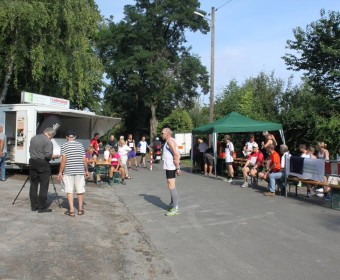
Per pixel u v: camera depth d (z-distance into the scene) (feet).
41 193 27.84
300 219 28.32
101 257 19.38
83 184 28.25
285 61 66.64
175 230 25.26
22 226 23.70
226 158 52.06
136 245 21.91
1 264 17.33
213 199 37.11
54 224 24.76
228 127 57.21
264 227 25.89
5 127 52.21
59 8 58.49
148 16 143.64
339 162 33.86
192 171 66.80
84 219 26.91
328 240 22.76
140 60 140.77
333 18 61.26
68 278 16.33
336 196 33.37
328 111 60.13
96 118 59.77
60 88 67.05
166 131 30.01
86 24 62.95
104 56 145.18
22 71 65.00
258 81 89.10
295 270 17.84
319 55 62.80
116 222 27.20
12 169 54.03
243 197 38.42
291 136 64.34
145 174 60.95
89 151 50.14
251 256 19.90
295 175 38.17
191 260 19.35
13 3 53.36
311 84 65.36
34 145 27.73
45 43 58.59
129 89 151.84
